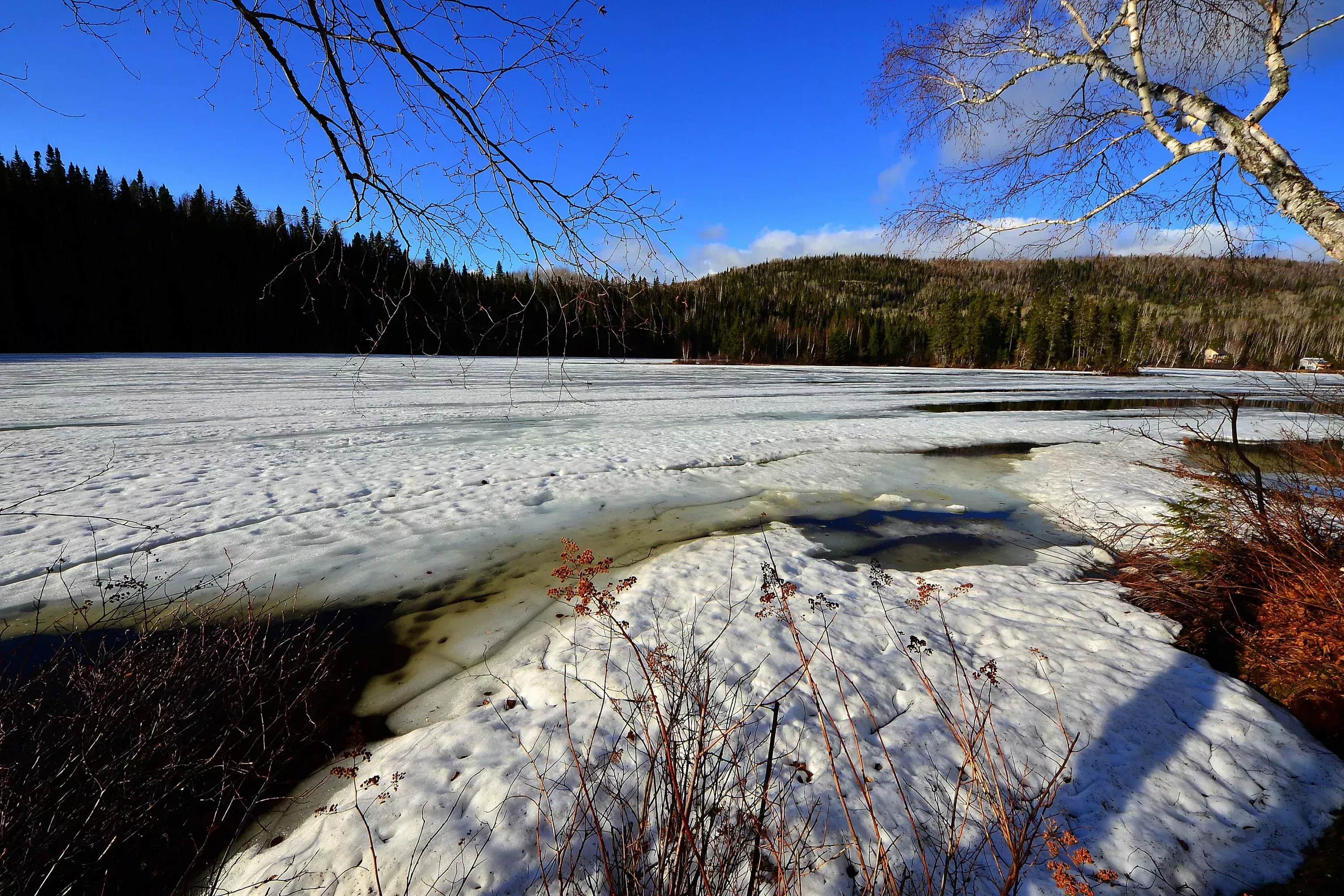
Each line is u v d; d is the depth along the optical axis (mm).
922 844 2215
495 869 2162
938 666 3537
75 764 2252
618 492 8312
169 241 51250
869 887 1902
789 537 6566
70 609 4559
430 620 4668
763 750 2727
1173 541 4961
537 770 2664
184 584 5133
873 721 2725
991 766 2613
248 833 2561
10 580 5020
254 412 15242
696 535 6688
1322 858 2211
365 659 4121
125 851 2322
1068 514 7570
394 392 21250
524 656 4016
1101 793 2492
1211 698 3135
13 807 2033
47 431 11648
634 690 3293
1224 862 2191
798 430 14109
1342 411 4602
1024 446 12586
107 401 16812
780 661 3572
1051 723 2922
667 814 1962
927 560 6012
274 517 6812
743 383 31047
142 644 3115
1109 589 4891
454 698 3605
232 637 4004
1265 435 13844
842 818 2324
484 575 5492
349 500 7488
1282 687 3279
